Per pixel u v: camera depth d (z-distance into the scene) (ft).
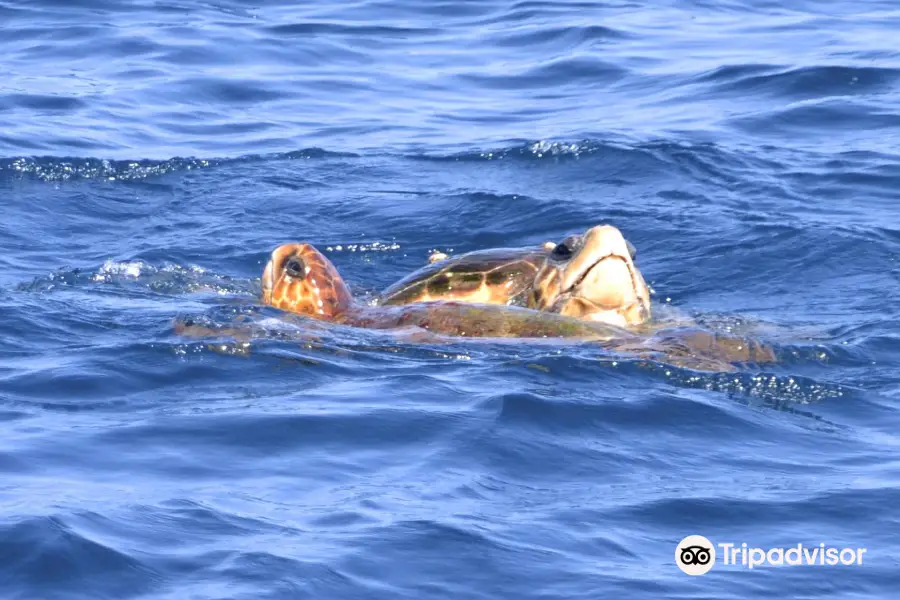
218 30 228.22
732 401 85.92
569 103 190.39
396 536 65.51
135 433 78.64
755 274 124.16
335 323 104.53
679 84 195.52
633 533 67.36
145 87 196.03
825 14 240.12
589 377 88.99
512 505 70.08
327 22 237.04
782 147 165.17
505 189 152.25
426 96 196.85
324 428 79.41
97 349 94.63
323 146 172.04
